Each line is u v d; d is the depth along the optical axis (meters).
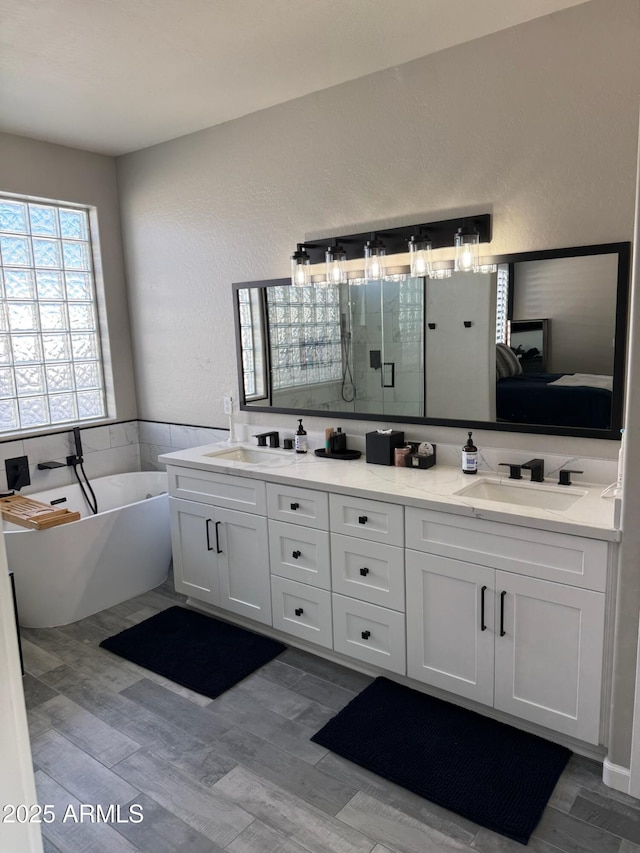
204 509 3.26
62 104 3.21
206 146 3.65
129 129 3.62
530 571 2.18
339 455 3.16
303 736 2.38
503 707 2.33
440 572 2.41
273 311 3.50
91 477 4.23
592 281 2.42
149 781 2.17
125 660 2.97
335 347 3.24
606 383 2.44
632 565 1.93
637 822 1.93
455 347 2.82
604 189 2.37
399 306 2.97
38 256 3.94
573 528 2.04
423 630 2.51
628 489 1.90
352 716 2.47
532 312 2.58
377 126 2.93
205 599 3.37
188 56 2.69
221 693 2.66
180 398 4.15
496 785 2.08
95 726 2.48
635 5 2.22
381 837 1.91
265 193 3.43
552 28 2.39
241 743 2.36
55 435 4.00
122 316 4.33
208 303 3.84
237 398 3.80
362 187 3.03
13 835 0.51
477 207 2.69
